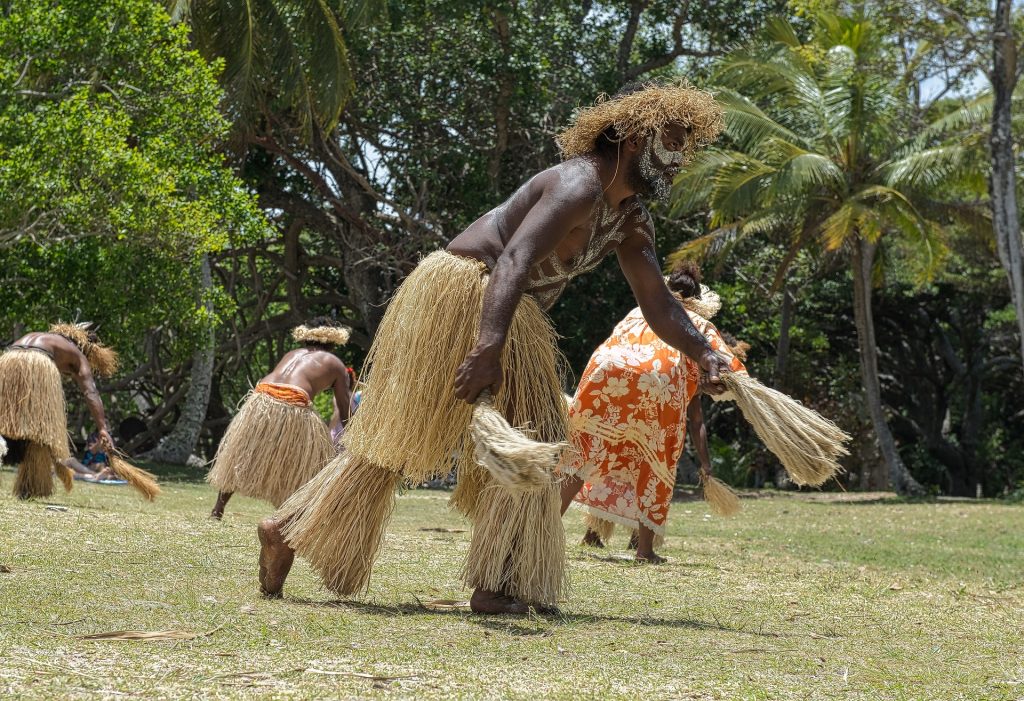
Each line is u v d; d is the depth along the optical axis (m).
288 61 26.69
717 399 5.36
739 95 30.58
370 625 4.71
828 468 4.96
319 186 31.50
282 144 31.17
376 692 3.41
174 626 4.43
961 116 29.78
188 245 20.38
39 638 4.04
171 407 38.91
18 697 3.13
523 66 28.19
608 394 8.30
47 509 10.08
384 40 29.22
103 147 18.38
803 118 30.77
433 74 29.66
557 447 4.43
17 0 19.20
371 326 33.09
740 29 32.38
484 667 3.90
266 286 42.28
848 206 28.83
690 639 4.79
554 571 5.30
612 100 5.33
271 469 9.73
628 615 5.54
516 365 5.19
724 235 30.94
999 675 4.27
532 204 5.28
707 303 8.76
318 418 10.00
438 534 10.21
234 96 26.28
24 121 18.34
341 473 5.39
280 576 5.49
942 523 16.67
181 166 20.95
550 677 3.79
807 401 44.88
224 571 6.43
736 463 39.81
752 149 30.72
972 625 5.75
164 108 20.69
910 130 32.22
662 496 8.45
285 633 4.39
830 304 46.72
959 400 51.88
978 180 29.73
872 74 29.73
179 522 9.75
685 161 5.48
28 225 18.77
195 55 21.45
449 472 5.33
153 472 24.03
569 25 29.55
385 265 31.41
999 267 41.22
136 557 6.85
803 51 29.61
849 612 6.07
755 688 3.77
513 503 5.24
